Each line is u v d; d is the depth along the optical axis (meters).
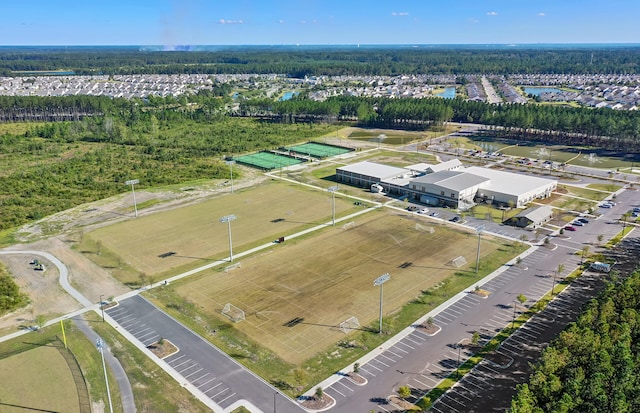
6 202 177.88
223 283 118.25
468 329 97.75
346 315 103.56
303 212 167.88
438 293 111.75
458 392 80.00
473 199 176.00
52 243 143.38
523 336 94.94
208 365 88.06
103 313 104.94
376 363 87.94
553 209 166.88
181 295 112.88
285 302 109.19
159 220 161.38
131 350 92.75
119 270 125.81
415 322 100.44
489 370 85.31
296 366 87.50
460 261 126.69
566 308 104.56
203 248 138.62
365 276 120.69
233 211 169.62
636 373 73.25
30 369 87.75
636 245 136.38
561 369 75.56
